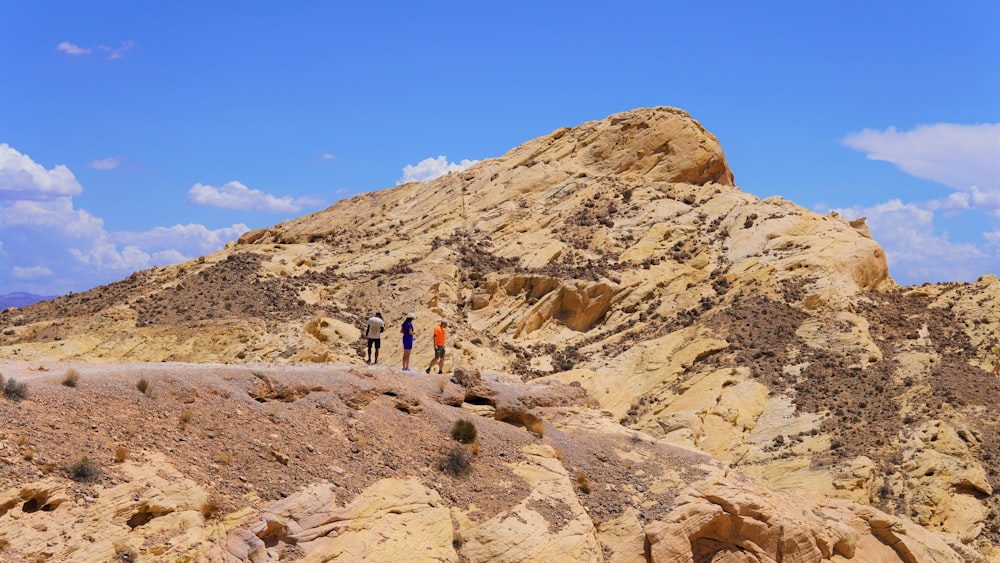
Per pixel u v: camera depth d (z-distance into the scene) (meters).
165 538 23.22
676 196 95.00
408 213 102.69
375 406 33.34
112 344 66.94
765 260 80.00
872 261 80.62
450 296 76.62
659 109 104.94
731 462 57.34
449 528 28.27
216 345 65.81
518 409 37.16
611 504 33.50
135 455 24.84
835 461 55.38
